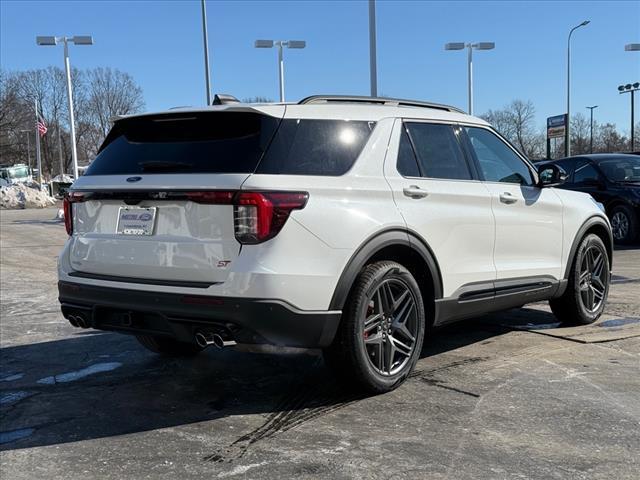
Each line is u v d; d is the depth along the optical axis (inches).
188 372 198.2
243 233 144.6
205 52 856.3
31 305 315.6
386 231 163.0
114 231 165.0
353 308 158.2
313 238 149.5
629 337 225.1
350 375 162.9
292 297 145.8
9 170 2596.0
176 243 153.0
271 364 204.8
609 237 255.9
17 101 3388.3
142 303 155.9
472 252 191.0
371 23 581.3
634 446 136.3
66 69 1109.7
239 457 134.6
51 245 607.2
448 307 184.7
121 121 174.9
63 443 144.8
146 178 157.6
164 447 141.1
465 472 125.3
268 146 151.9
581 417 152.2
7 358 217.8
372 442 140.3
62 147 3853.3
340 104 171.9
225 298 144.3
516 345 217.6
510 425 148.2
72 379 193.5
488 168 203.9
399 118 179.6
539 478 122.6
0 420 160.2
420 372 188.9
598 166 518.3
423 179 178.7
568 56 1625.2
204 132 161.2
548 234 221.1
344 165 160.9
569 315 241.1
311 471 127.1
